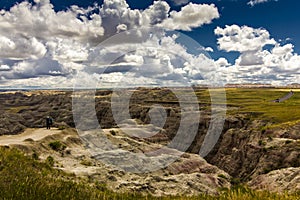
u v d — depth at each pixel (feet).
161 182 85.30
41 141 123.03
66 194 30.58
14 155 44.91
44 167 47.98
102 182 71.67
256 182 124.77
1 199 25.53
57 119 265.75
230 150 333.01
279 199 32.60
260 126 358.43
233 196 33.42
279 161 239.50
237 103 558.15
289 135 285.02
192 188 86.28
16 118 261.44
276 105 507.71
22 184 29.40
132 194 43.21
